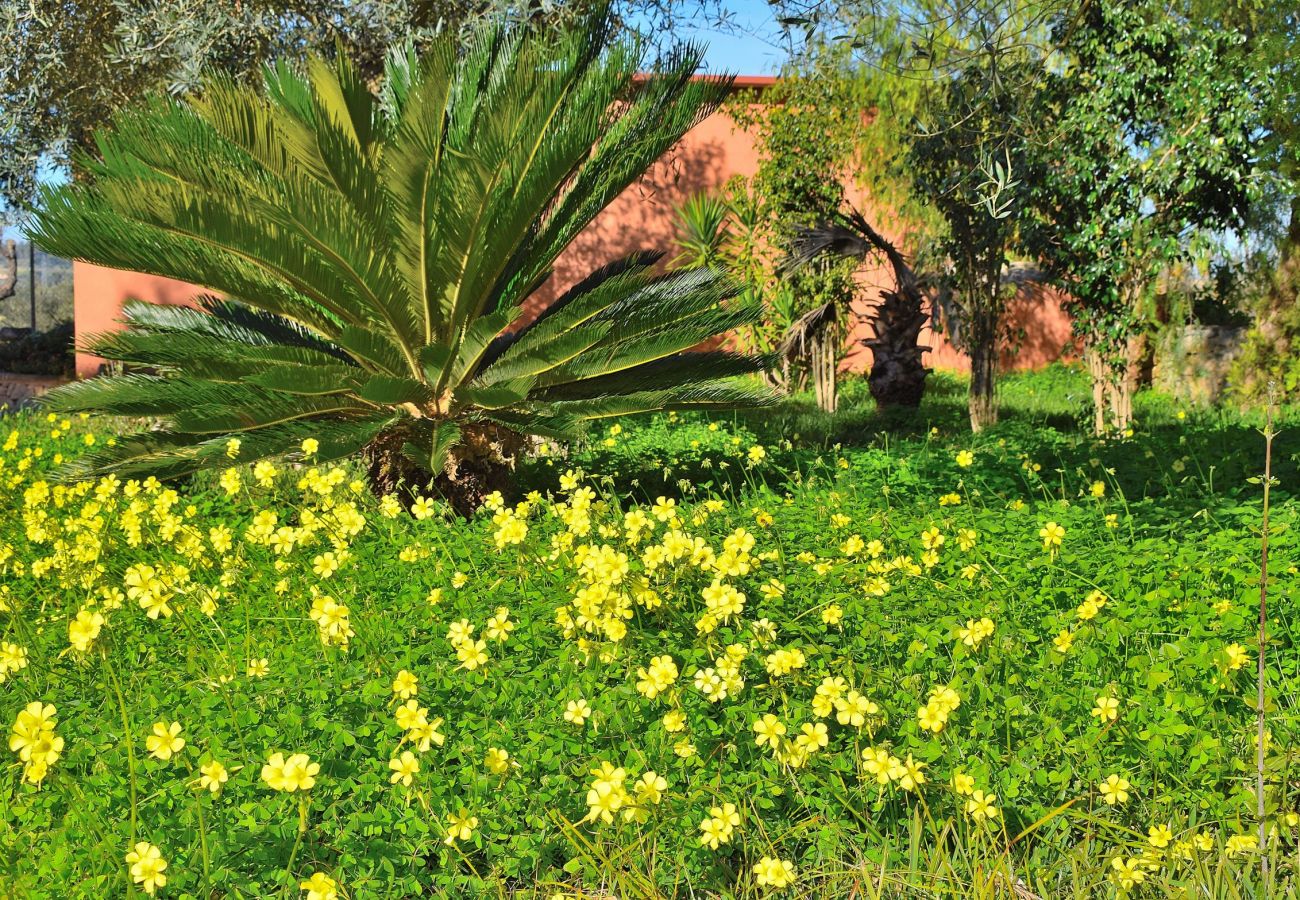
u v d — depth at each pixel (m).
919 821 2.63
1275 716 3.03
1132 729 2.91
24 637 3.65
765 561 4.18
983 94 6.23
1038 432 8.93
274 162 5.48
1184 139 9.17
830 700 2.79
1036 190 9.11
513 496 6.58
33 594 4.39
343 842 2.55
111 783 2.72
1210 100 9.10
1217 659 3.14
